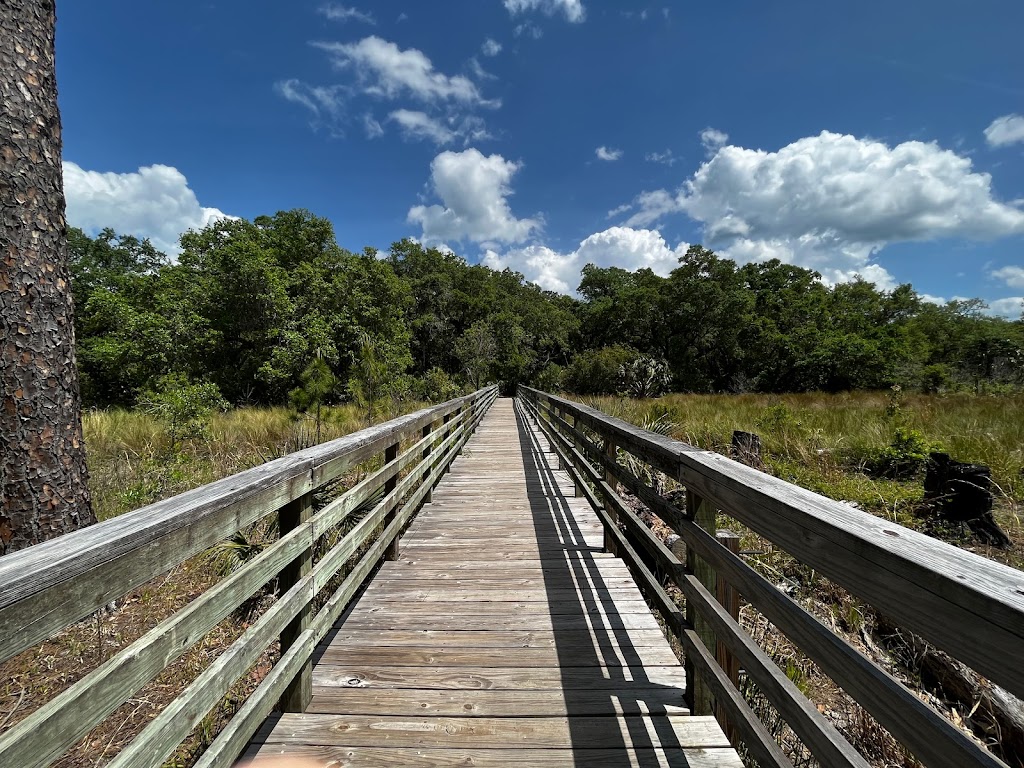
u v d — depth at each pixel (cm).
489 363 3456
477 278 4509
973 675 252
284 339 1828
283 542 168
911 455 592
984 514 423
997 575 69
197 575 341
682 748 168
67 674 245
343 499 224
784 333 3250
